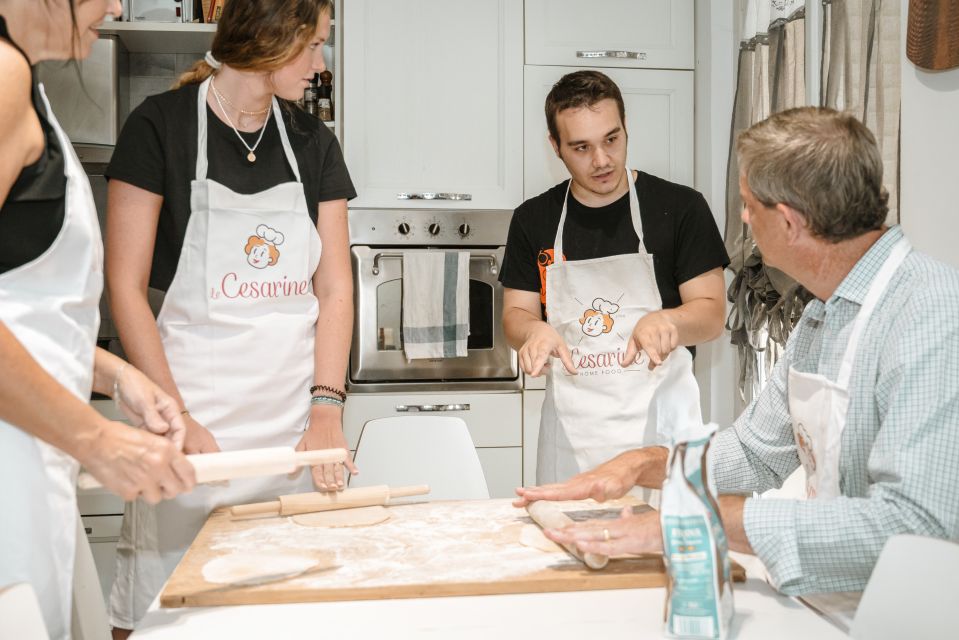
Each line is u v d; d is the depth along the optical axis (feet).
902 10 6.47
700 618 2.95
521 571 3.59
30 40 3.39
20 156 3.27
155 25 9.53
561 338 5.96
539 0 9.93
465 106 9.90
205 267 5.16
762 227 3.86
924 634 2.94
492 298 9.84
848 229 3.68
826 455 3.84
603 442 6.24
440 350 9.59
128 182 5.06
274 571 3.61
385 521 4.39
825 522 3.31
